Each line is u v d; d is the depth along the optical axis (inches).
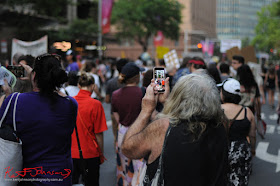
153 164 93.2
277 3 2347.4
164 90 109.7
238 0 6358.3
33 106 109.8
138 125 99.4
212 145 87.8
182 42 3309.5
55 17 755.4
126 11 2036.2
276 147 333.7
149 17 2080.5
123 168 196.5
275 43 2381.9
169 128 89.4
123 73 198.2
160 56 577.9
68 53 343.9
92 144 170.4
